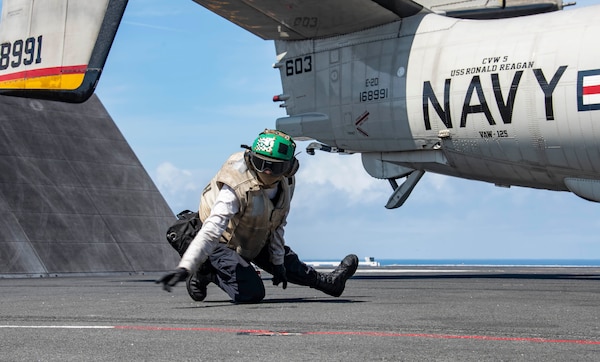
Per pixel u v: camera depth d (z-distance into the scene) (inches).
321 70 616.1
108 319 170.7
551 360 98.4
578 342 119.6
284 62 644.1
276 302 225.1
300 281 228.1
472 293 289.1
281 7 567.2
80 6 493.7
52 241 652.1
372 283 412.2
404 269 987.3
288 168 198.8
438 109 537.6
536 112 490.6
